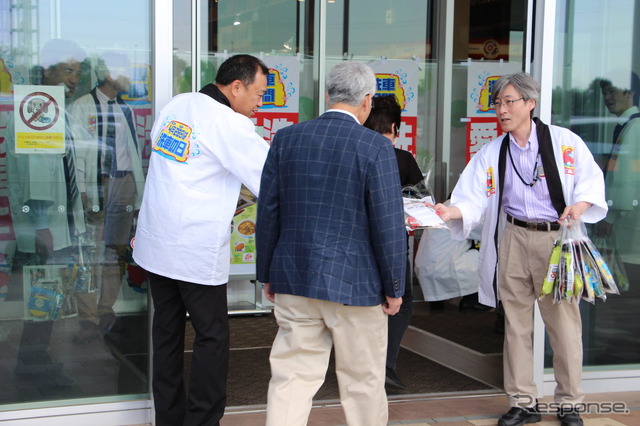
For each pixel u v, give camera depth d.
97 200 3.30
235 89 3.11
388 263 2.55
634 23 4.00
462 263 4.87
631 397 3.98
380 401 2.72
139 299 3.38
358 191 2.54
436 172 5.50
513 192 3.39
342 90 2.65
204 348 3.05
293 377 2.68
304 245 2.57
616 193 4.03
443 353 4.64
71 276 3.29
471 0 5.30
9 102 3.16
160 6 3.28
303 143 2.62
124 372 3.39
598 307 4.04
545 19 3.83
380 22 5.40
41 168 3.22
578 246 3.24
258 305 5.88
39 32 3.18
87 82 3.25
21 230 3.22
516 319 3.47
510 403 3.52
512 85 3.31
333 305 2.62
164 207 2.96
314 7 5.27
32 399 3.27
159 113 3.24
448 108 5.44
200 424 3.06
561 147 3.36
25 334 3.25
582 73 3.97
